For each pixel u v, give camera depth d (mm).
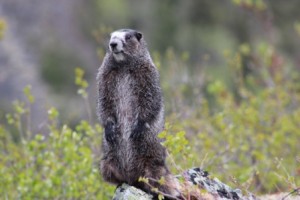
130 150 13180
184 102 20281
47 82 40125
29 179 15820
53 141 16469
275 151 18078
